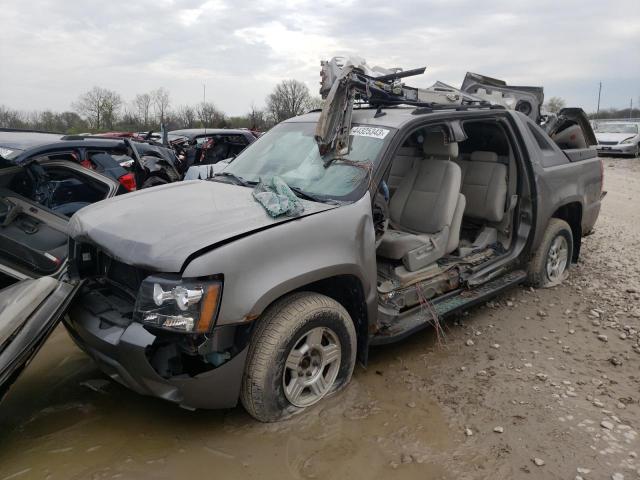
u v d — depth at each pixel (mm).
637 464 2799
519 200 4852
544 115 6578
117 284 3230
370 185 3539
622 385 3609
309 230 3059
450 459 2826
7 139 6262
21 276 4336
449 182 4340
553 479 2688
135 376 2793
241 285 2732
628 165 18641
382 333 3635
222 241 2768
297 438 2963
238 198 3453
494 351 4109
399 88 4125
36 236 4504
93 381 3617
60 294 3178
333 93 3576
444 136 4160
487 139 5035
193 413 3217
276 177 3598
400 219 4523
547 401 3391
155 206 3344
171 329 2621
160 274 2730
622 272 5996
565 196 5223
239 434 2992
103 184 5273
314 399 3240
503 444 2951
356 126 3967
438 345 4215
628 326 4523
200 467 2729
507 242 4945
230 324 2719
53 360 3934
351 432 3031
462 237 5125
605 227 8586
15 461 2773
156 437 2984
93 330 2955
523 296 5219
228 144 11156
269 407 2988
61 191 5453
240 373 2854
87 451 2855
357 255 3266
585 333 4430
